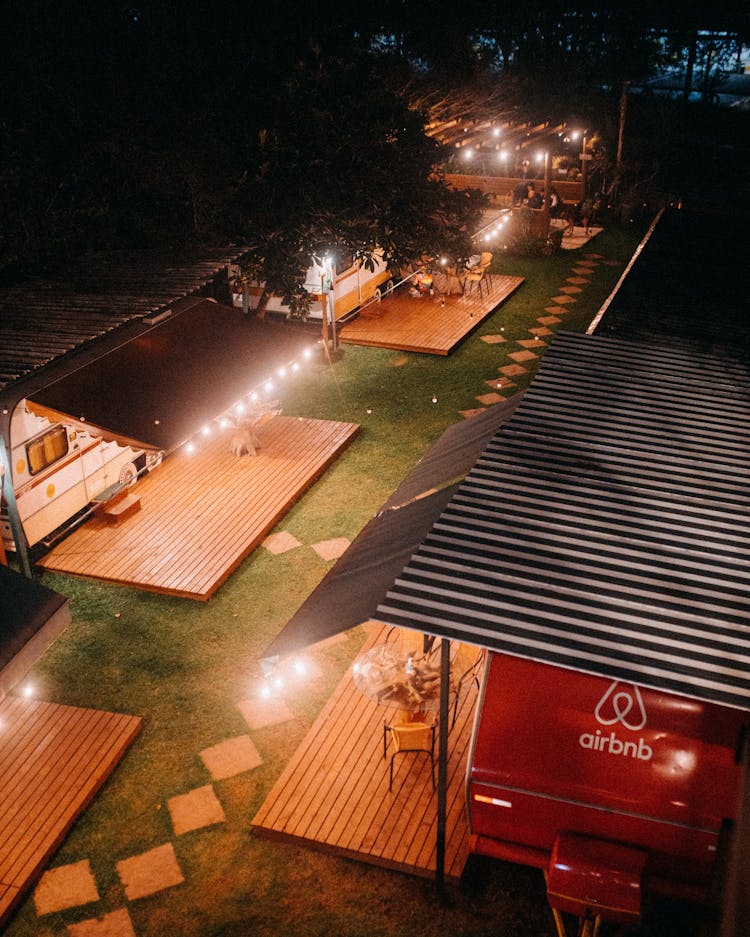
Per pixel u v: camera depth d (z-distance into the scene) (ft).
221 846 23.04
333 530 36.42
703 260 45.80
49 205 39.27
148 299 36.55
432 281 61.98
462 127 65.98
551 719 18.58
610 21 98.02
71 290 37.65
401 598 16.42
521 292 65.41
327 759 25.03
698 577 17.24
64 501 34.81
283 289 43.73
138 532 35.68
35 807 23.77
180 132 41.57
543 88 84.53
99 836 23.45
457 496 19.62
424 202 45.21
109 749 25.63
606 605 16.38
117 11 40.91
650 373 27.12
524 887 21.76
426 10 62.39
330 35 47.06
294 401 48.11
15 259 37.83
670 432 23.16
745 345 31.73
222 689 28.27
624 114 82.28
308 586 33.04
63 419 29.73
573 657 15.19
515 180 78.79
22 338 32.65
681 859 18.40
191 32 43.39
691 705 17.85
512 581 16.89
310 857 22.62
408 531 21.08
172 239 42.11
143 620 31.37
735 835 14.93
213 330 36.91
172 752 26.00
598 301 63.10
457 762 24.71
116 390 31.63
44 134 40.27
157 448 30.14
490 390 48.96
